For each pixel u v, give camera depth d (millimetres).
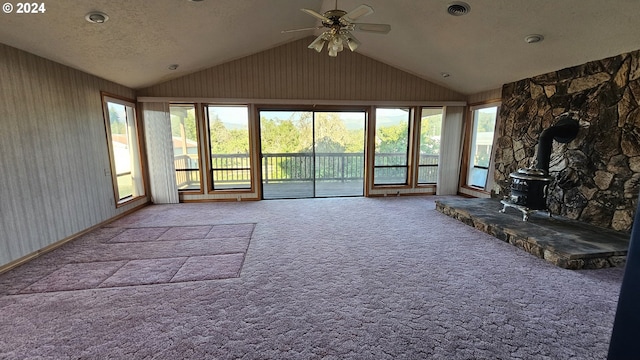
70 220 3631
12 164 2875
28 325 1943
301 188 6316
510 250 3221
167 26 3377
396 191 6305
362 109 5992
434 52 4602
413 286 2449
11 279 2594
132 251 3248
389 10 3773
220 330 1888
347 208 5191
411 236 3705
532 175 3678
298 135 6090
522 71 4332
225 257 3074
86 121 3982
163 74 4875
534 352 1688
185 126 5746
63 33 2934
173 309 2127
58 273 2709
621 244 2932
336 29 2850
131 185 5387
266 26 4363
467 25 3568
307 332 1866
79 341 1787
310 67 5633
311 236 3729
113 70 4133
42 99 3258
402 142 6348
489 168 5484
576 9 2775
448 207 4656
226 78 5434
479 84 5336
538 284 2467
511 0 2908
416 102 5953
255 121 5688
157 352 1693
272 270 2764
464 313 2068
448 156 6262
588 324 1939
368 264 2889
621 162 3277
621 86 3252
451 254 3123
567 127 3727
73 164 3717
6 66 2834
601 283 2475
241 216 4684
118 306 2168
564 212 3945
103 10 2738
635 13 2605
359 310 2107
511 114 4902
